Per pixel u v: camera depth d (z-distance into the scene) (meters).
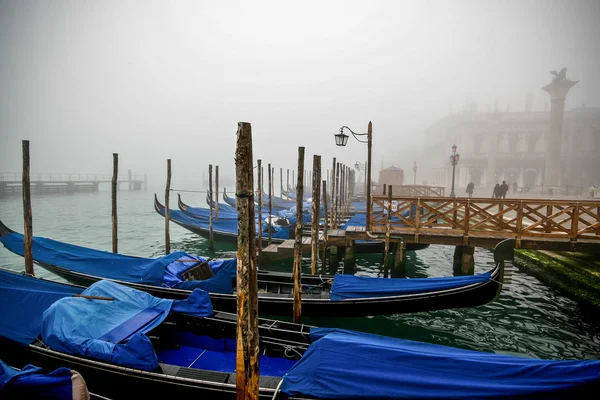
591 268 9.39
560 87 32.44
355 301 7.07
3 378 3.70
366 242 12.98
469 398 3.55
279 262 13.27
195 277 8.23
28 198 8.65
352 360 4.11
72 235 19.08
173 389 4.39
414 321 8.04
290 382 4.05
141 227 22.03
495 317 8.20
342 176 20.78
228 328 5.72
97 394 4.72
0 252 14.39
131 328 5.05
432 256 15.34
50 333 4.86
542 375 3.55
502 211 10.67
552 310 8.57
